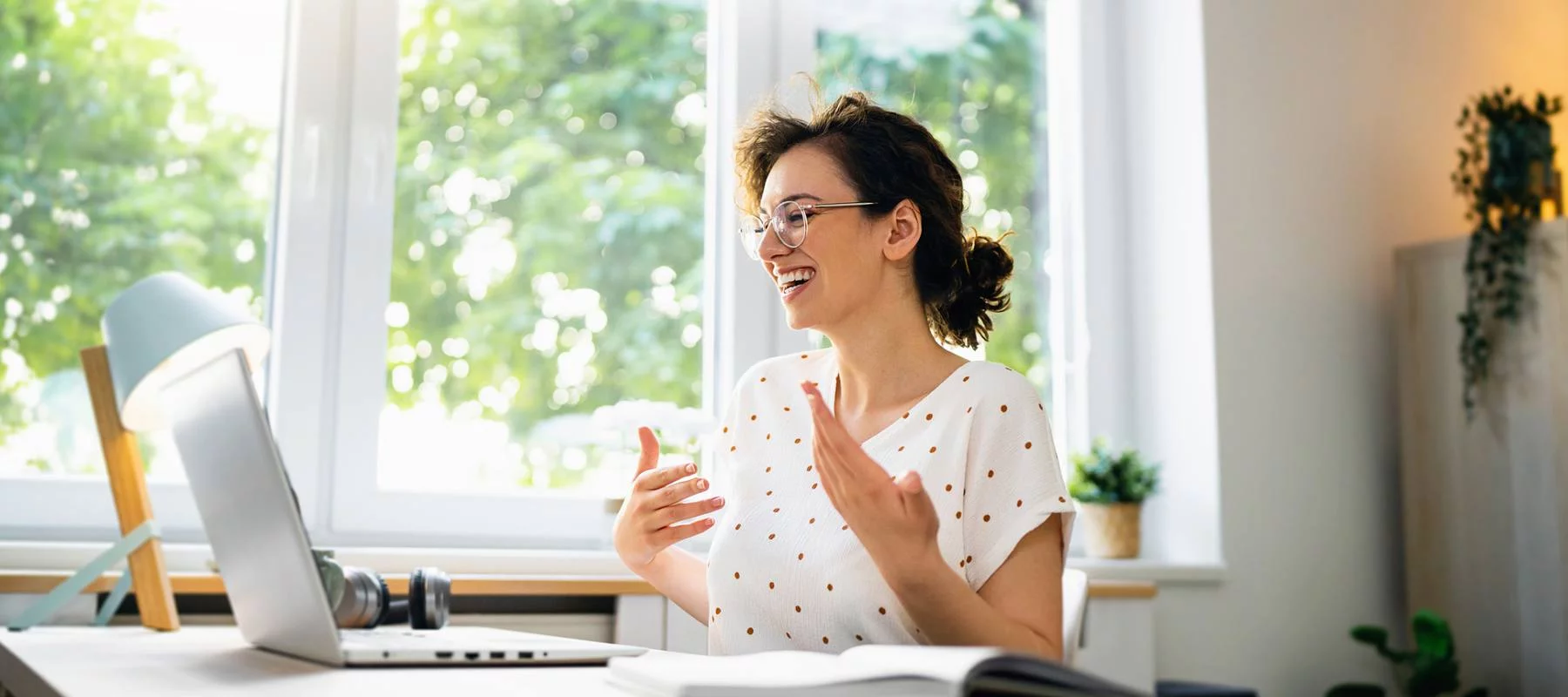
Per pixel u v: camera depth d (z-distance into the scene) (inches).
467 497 95.5
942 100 118.5
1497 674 111.6
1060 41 124.1
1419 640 110.5
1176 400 117.0
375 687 35.5
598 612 87.2
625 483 100.9
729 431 60.9
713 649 55.6
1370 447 121.4
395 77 97.1
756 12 109.5
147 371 56.0
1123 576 106.9
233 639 56.2
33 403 85.8
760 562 53.3
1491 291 114.6
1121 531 110.3
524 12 103.0
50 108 88.3
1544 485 109.4
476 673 39.0
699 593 58.3
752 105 108.3
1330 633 117.0
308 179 93.3
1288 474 116.4
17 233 86.5
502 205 100.3
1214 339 113.8
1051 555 51.1
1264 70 119.9
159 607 65.2
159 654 46.6
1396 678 119.7
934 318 59.9
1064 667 29.3
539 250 101.0
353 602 52.7
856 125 57.0
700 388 105.4
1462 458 115.6
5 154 86.8
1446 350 117.7
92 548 78.5
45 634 60.4
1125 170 123.0
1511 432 112.2
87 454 86.9
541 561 87.9
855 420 56.9
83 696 33.5
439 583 55.2
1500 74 136.4
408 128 97.6
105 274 88.5
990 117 120.3
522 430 98.8
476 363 97.9
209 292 59.1
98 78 89.7
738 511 56.2
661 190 106.0
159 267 90.0
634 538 53.7
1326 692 116.0
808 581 51.9
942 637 43.4
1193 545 114.5
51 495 84.4
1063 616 53.9
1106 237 121.5
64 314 87.2
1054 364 119.5
